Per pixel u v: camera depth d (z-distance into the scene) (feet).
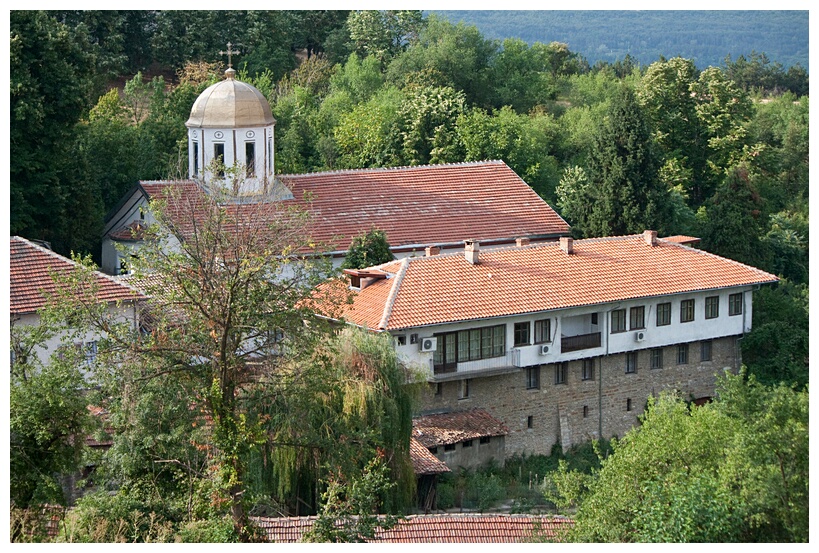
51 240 466.70
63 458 249.14
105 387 262.67
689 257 442.50
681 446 253.44
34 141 454.40
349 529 249.55
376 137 602.03
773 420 250.78
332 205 472.03
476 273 405.39
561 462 268.41
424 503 351.87
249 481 250.98
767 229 582.76
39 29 449.48
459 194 495.41
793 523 240.53
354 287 401.08
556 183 602.03
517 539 278.87
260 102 472.03
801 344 455.22
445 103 611.06
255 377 271.69
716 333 436.76
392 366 333.01
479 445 386.73
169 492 262.47
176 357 263.49
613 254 433.89
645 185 523.29
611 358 417.49
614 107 527.40
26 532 238.48
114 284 346.95
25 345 275.39
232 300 259.60
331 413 306.35
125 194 476.54
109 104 607.78
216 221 268.00
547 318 400.67
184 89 597.52
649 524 236.02
